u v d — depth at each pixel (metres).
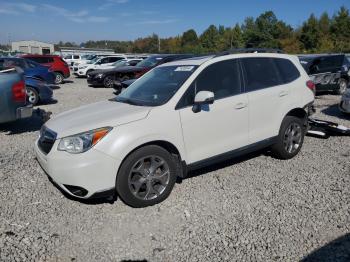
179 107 4.21
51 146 3.88
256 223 3.66
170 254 3.17
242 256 3.12
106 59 25.80
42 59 19.97
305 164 5.39
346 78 13.88
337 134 7.05
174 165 4.18
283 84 5.36
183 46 102.94
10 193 4.43
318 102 11.82
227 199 4.21
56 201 4.21
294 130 5.56
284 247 3.23
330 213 3.83
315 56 13.29
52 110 10.73
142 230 3.58
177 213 3.90
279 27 82.00
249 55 5.08
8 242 3.37
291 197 4.25
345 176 4.88
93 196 3.76
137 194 3.96
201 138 4.38
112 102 4.80
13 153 6.10
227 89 4.68
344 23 66.88
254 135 4.96
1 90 6.61
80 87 18.36
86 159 3.66
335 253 3.13
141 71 15.52
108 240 3.41
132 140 3.81
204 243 3.33
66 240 3.41
